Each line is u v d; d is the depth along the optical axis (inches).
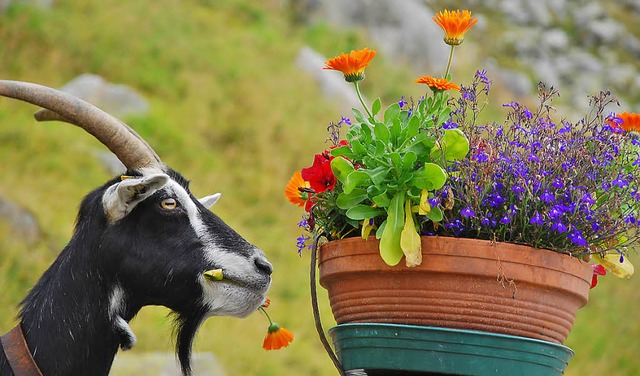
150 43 717.3
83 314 136.4
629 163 120.1
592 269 114.5
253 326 456.8
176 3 812.6
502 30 1023.0
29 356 133.0
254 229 552.1
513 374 105.9
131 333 137.4
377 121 120.1
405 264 109.0
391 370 112.0
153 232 136.9
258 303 138.8
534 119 120.0
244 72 722.2
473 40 973.8
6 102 593.0
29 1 721.6
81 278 137.3
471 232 111.6
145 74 678.5
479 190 111.3
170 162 578.6
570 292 110.3
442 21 121.8
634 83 981.8
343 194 114.1
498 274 107.0
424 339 106.7
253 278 137.2
